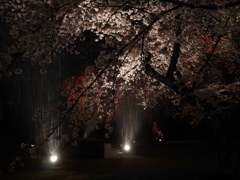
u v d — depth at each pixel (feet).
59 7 24.22
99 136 105.19
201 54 40.34
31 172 52.24
